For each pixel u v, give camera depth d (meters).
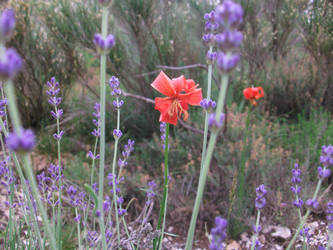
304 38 5.13
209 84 1.44
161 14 4.19
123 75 4.22
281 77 5.24
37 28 4.21
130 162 3.79
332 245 2.21
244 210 2.91
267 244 2.60
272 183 3.14
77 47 4.53
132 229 2.44
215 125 0.84
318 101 4.96
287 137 4.29
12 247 1.69
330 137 3.62
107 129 4.31
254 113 4.61
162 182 3.10
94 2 4.16
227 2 0.70
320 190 2.92
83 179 3.21
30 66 4.00
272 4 5.27
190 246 1.09
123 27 4.15
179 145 3.81
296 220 2.70
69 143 4.04
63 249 2.20
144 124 4.30
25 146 0.69
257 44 5.08
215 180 3.27
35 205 1.84
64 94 4.34
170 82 1.50
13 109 0.69
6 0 4.02
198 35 4.39
